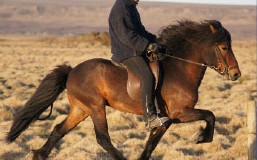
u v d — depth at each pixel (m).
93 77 9.41
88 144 12.45
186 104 9.14
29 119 9.81
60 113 17.33
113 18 9.02
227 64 9.21
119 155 9.29
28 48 74.06
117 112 15.97
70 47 79.31
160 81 9.09
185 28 9.30
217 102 20.88
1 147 11.81
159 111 9.07
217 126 14.83
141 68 9.01
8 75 31.94
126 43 8.95
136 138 13.29
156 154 11.95
